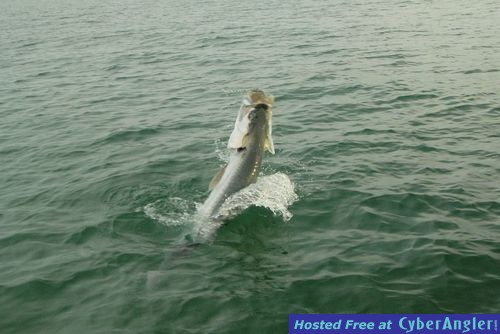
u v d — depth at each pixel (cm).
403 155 1096
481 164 1036
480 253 734
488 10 3103
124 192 966
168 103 1608
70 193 985
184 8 4084
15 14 4272
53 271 736
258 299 660
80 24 3509
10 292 694
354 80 1734
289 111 1445
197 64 2139
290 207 882
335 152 1121
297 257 749
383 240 782
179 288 686
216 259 749
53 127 1430
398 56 2048
